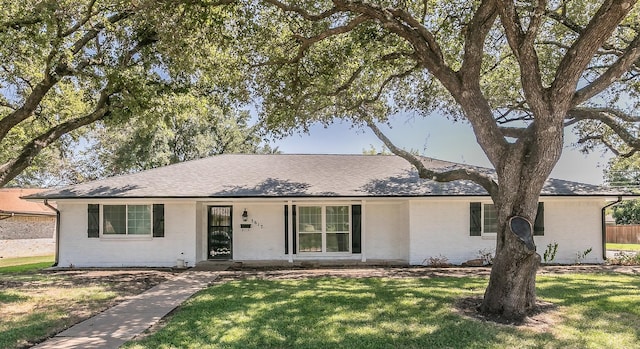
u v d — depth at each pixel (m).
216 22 8.92
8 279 11.70
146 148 28.64
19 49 10.31
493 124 7.61
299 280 10.98
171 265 14.40
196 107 12.38
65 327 6.65
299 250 15.61
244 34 9.71
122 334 6.23
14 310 7.85
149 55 11.66
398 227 15.88
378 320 6.81
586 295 8.60
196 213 14.73
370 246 15.84
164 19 8.53
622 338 5.92
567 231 14.68
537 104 6.88
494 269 7.31
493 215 14.76
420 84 14.20
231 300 8.36
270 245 15.66
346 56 11.13
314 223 15.73
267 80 11.24
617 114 11.88
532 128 7.30
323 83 11.70
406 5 10.36
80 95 14.05
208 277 11.80
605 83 7.02
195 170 16.66
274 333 6.12
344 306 7.76
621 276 11.34
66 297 9.03
